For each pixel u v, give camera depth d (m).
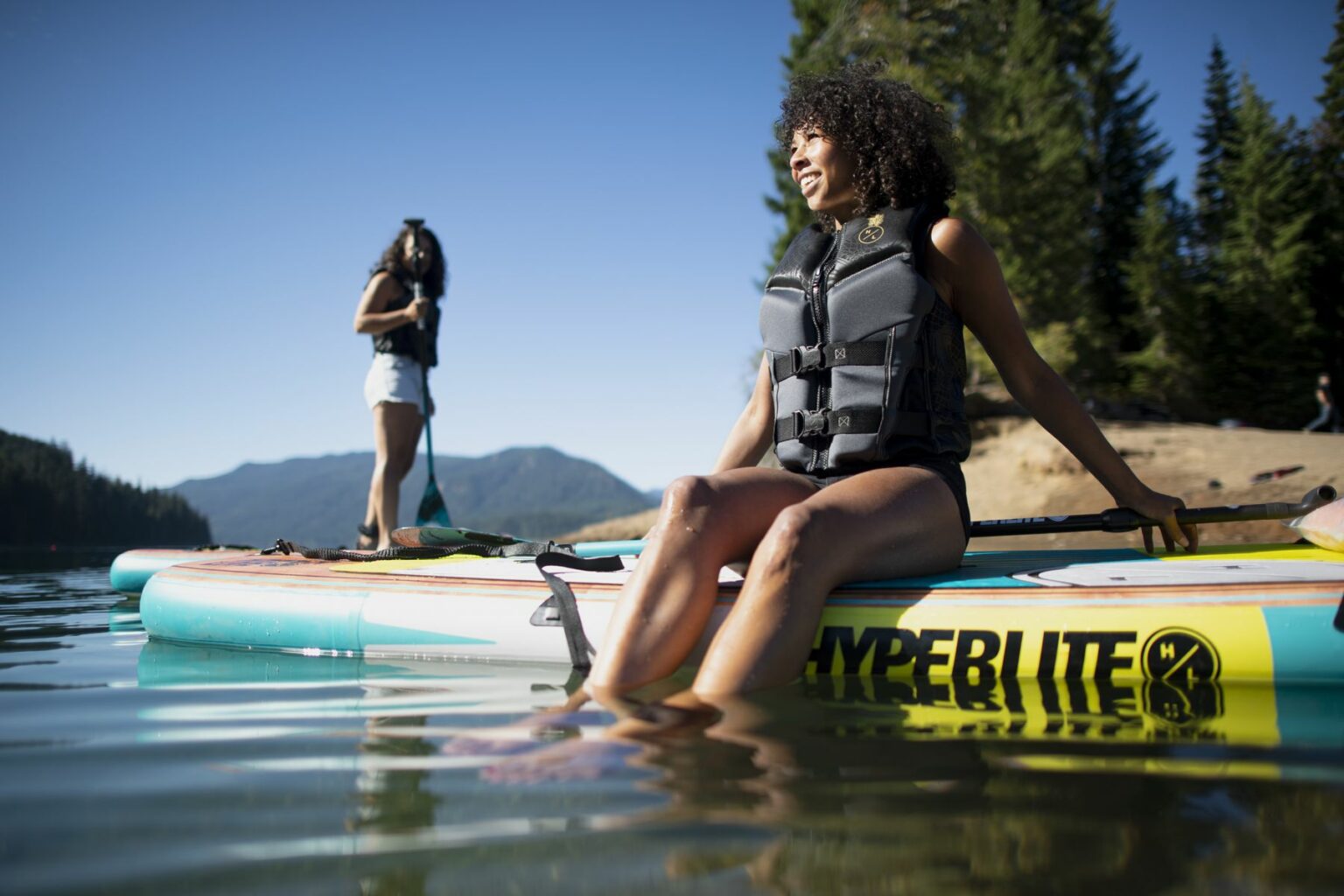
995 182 19.92
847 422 2.18
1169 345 28.47
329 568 2.84
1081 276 24.19
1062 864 0.92
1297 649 1.76
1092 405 21.98
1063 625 1.87
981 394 18.94
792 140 2.47
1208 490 11.73
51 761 1.39
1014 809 1.07
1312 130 34.66
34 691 2.03
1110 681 1.81
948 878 0.89
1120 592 1.91
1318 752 1.30
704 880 0.89
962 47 19.97
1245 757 1.28
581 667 2.13
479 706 1.71
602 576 2.33
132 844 1.03
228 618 2.75
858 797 1.12
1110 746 1.35
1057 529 2.49
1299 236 30.78
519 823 1.05
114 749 1.46
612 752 1.33
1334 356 31.55
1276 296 29.48
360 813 1.11
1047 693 1.73
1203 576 1.96
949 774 1.22
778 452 2.35
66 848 1.02
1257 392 29.19
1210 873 0.89
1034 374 2.31
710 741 1.38
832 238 2.40
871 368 2.18
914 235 2.21
